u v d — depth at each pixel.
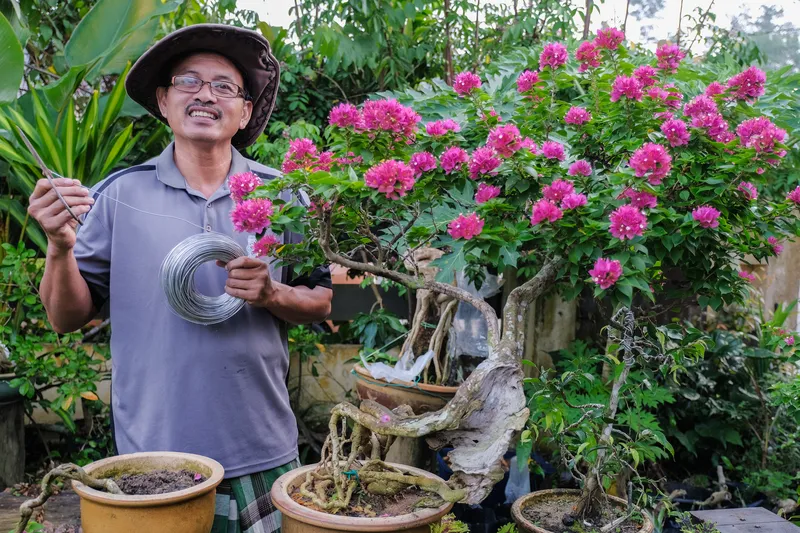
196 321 1.46
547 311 3.28
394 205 1.29
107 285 1.62
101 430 3.01
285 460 1.64
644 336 1.67
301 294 1.62
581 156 1.68
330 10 3.76
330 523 1.10
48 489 1.16
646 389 2.39
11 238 3.03
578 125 1.61
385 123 1.34
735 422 3.03
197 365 1.52
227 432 1.54
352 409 1.26
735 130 1.66
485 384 1.22
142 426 1.53
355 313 3.52
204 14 3.99
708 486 2.94
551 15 3.56
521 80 1.67
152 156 3.30
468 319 2.71
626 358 1.56
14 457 2.65
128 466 1.32
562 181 1.37
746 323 3.27
